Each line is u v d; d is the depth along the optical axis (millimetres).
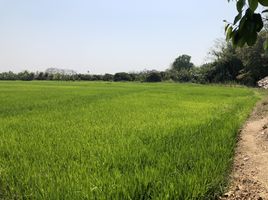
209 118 15289
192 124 13383
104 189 5883
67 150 8930
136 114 16875
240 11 3025
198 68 79062
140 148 8938
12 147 9375
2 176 6855
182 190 5949
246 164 8734
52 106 20828
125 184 6070
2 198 6012
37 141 10156
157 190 5918
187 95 32562
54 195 5691
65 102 23609
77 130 12062
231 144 9898
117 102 24016
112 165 7523
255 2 2781
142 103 23359
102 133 11398
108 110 18766
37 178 6582
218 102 24625
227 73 66312
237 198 6465
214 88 48219
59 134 11305
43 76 97375
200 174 6715
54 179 6488
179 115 16547
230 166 8328
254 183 7301
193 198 5871
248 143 11062
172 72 86562
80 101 24500
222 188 6703
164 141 9922
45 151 8875
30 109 19312
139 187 5980
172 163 7473
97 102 23859
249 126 14469
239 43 3182
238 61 65750
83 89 42344
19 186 6223
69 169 7074
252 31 3068
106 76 92125
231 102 24672
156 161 7695
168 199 5672
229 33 3248
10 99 25875
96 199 5582
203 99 27516
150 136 10836
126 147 9094
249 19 3047
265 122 15422
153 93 35094
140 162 7578
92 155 8141
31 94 32125
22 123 13859
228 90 42438
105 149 8820
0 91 37125
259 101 27062
